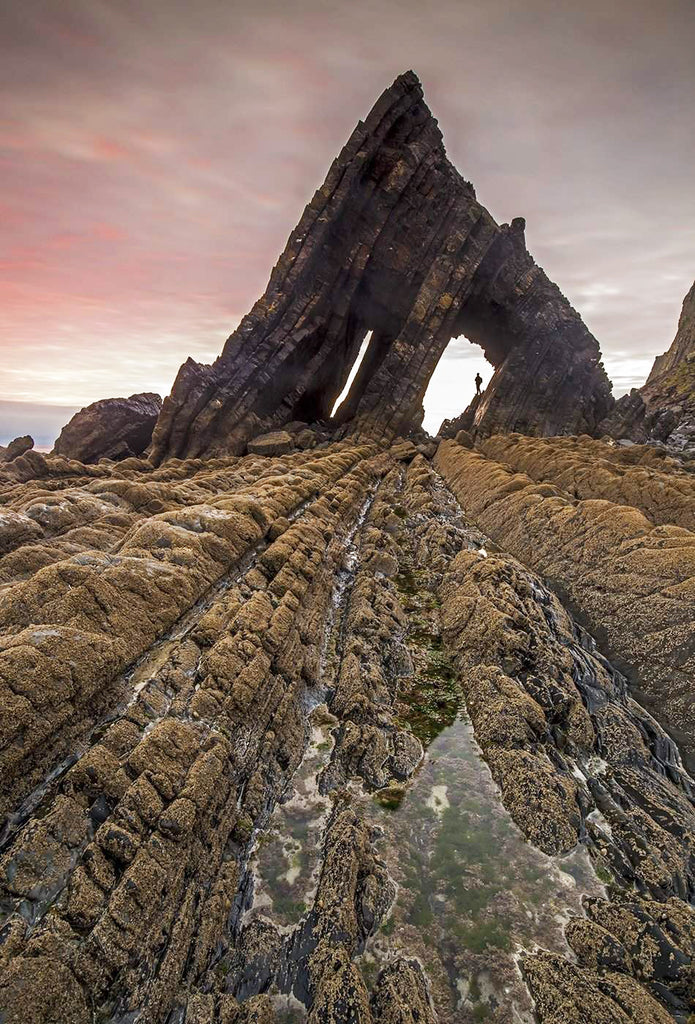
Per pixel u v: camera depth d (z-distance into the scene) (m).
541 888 8.60
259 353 58.59
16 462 30.30
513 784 10.43
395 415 65.12
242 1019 6.47
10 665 7.90
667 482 24.42
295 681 12.55
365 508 33.34
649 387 145.00
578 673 13.60
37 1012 5.32
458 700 13.48
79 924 6.15
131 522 18.95
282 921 7.86
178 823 7.54
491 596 15.73
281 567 16.33
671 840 9.65
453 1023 6.63
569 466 32.38
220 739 9.24
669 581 15.93
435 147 62.31
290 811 9.88
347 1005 6.49
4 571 13.42
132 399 62.34
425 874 8.80
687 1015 6.82
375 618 15.90
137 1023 5.90
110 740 8.30
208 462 44.47
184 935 6.95
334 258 62.06
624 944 7.66
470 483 37.31
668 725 13.55
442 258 63.31
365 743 11.30
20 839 6.61
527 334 70.62
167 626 11.60
